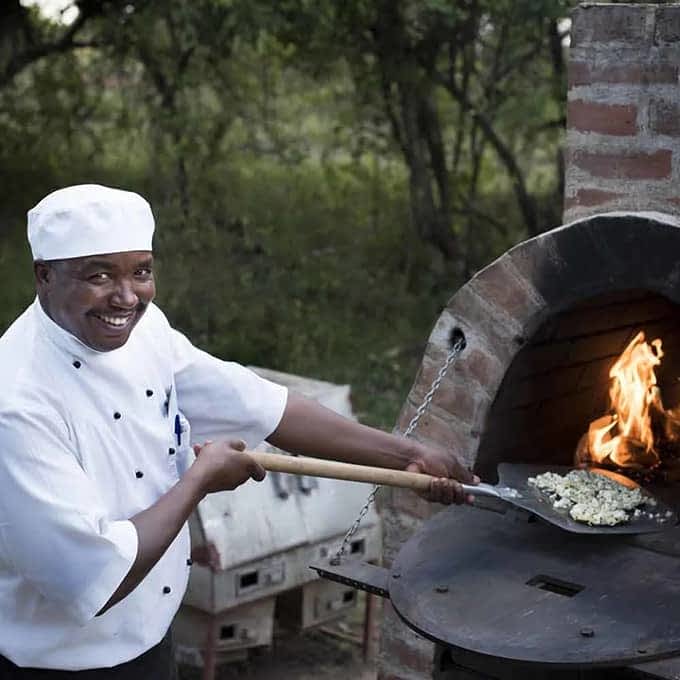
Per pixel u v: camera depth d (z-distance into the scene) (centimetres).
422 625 204
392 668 292
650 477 274
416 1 650
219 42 693
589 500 242
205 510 349
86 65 884
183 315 698
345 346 683
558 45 655
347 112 764
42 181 869
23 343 210
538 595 214
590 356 287
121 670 221
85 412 209
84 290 203
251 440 243
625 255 237
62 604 201
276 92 838
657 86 254
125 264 205
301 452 245
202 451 211
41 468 201
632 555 231
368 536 395
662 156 255
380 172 842
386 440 242
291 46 766
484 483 269
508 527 246
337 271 766
